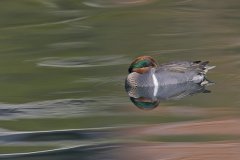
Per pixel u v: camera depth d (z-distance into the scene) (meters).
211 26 23.20
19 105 16.81
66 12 25.81
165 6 25.98
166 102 16.95
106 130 15.10
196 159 13.53
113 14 25.20
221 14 24.59
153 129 15.06
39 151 14.12
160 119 15.67
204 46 21.09
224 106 16.34
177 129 15.02
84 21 24.58
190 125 15.21
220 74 18.64
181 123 15.37
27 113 16.27
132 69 18.36
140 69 18.31
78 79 18.62
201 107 16.36
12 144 14.53
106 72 19.16
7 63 20.27
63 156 13.84
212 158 13.53
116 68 19.44
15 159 13.73
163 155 13.76
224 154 13.73
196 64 18.61
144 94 17.69
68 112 16.23
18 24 24.50
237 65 19.22
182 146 14.17
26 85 18.27
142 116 15.88
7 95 17.56
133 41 21.91
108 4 26.62
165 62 19.78
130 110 16.31
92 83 18.27
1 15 25.55
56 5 26.75
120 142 14.45
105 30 23.36
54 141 14.66
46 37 22.84
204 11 25.09
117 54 20.73
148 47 21.25
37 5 26.66
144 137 14.66
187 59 19.94
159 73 18.33
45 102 16.95
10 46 22.00
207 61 18.67
